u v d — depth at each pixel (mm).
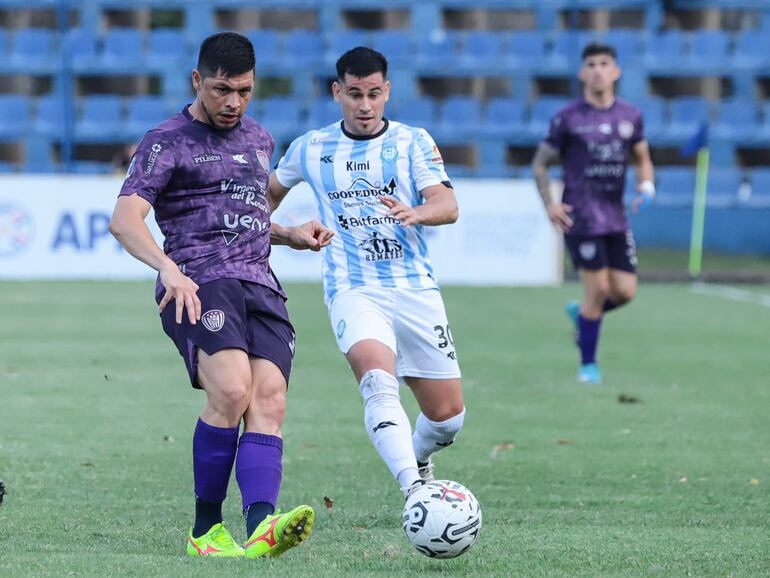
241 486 16391
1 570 14898
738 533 18453
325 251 20359
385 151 19719
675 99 118938
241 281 16609
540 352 44906
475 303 65750
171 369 38938
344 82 19719
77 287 71438
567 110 37031
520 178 103125
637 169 38125
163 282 15594
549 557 16453
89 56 112625
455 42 114062
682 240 99938
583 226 36938
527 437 27891
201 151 16562
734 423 30156
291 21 125938
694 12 123000
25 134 108812
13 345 44750
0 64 111812
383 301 19625
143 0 113500
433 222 18766
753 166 114250
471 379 37688
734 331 53500
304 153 20188
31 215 78375
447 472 23766
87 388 34625
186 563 15492
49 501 20453
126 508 20031
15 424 28609
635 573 15484
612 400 33750
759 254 100125
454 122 109375
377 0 114000
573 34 96062
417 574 15219
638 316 60469
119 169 98062
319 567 15469
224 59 16203
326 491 21844
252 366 16828
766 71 112312
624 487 22469
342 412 31250
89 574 14703
